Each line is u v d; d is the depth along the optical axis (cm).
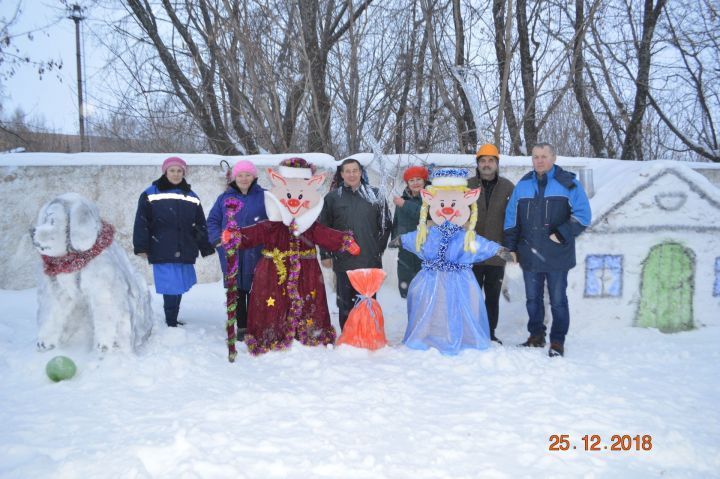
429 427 316
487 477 262
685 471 273
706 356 476
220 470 262
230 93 1042
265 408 339
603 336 550
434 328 491
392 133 1013
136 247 511
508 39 908
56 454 278
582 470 273
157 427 308
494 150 525
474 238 486
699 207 571
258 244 481
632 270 572
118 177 714
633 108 1221
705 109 1212
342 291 525
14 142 1465
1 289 682
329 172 729
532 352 469
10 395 361
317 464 269
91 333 443
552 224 481
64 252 417
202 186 728
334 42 1026
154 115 1078
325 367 422
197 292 703
